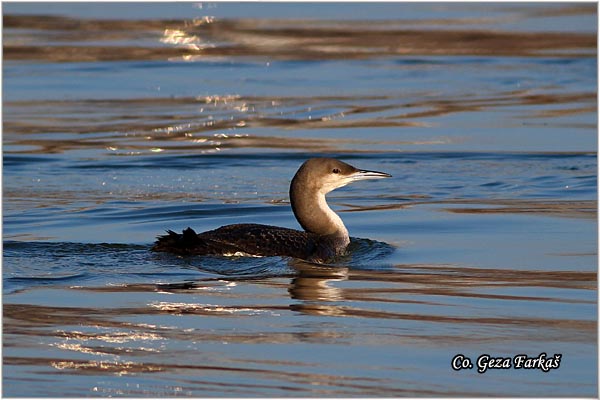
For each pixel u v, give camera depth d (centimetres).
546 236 2309
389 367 1495
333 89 4338
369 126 3672
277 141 3453
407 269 2047
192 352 1552
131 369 1482
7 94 4222
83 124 3694
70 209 2597
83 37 5369
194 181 2950
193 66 4806
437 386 1428
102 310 1750
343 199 2769
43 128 3625
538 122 3700
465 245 2242
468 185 2906
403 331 1648
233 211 2609
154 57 4978
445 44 5212
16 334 1627
